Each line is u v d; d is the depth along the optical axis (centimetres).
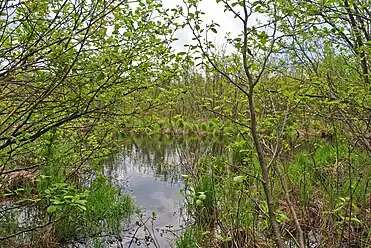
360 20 492
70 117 410
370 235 391
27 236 536
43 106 401
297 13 321
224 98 335
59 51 356
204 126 804
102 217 682
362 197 456
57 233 581
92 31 380
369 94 420
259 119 378
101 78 378
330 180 472
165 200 852
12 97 378
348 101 418
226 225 502
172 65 431
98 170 639
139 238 626
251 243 457
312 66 463
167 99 453
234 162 650
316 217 452
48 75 387
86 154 542
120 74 410
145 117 475
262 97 373
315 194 522
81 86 391
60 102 411
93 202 669
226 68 287
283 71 440
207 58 265
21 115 373
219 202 591
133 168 1198
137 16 397
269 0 259
